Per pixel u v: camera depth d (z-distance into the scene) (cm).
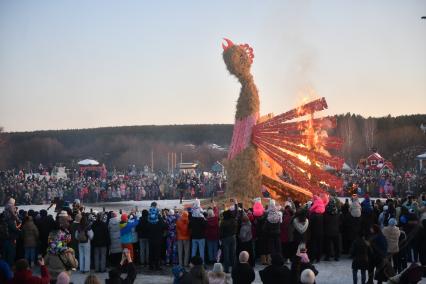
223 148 9944
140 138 11400
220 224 1761
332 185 2489
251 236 1800
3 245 1752
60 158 10381
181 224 1845
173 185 4606
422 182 4309
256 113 2625
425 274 1667
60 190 4509
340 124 9575
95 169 6388
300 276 1163
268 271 1163
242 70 2614
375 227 1510
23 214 2003
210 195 4512
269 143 2573
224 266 1747
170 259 1923
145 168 7406
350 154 9250
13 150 10244
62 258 1398
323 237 1953
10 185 4497
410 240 1742
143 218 1861
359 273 1758
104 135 11619
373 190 4422
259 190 2558
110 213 1906
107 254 1961
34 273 1778
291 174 2542
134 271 1226
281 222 1844
